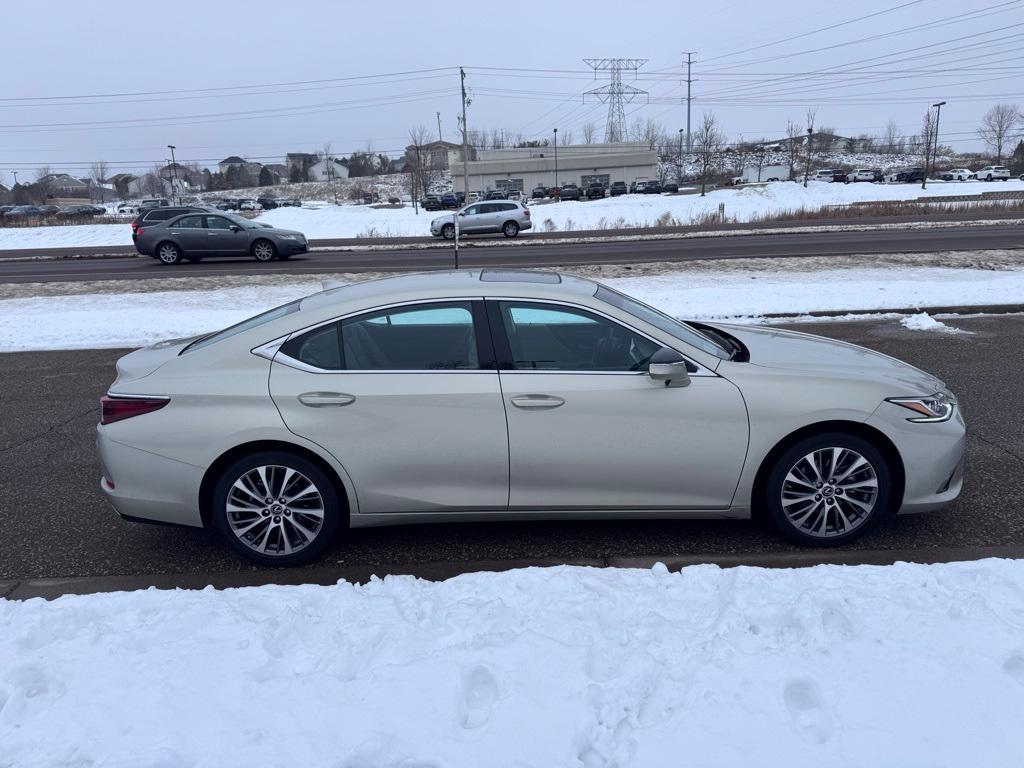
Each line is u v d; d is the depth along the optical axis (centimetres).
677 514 418
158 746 243
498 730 245
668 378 393
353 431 398
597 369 406
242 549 413
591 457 403
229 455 405
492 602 324
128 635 309
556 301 410
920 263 1736
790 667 272
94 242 3941
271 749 241
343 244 3183
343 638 302
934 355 896
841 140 12162
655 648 287
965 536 432
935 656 277
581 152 8594
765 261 1873
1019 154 9481
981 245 2062
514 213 3247
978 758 233
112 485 411
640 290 1473
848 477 410
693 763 232
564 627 303
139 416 403
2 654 300
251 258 2608
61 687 277
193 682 275
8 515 504
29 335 1175
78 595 355
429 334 409
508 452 402
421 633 303
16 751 244
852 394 402
